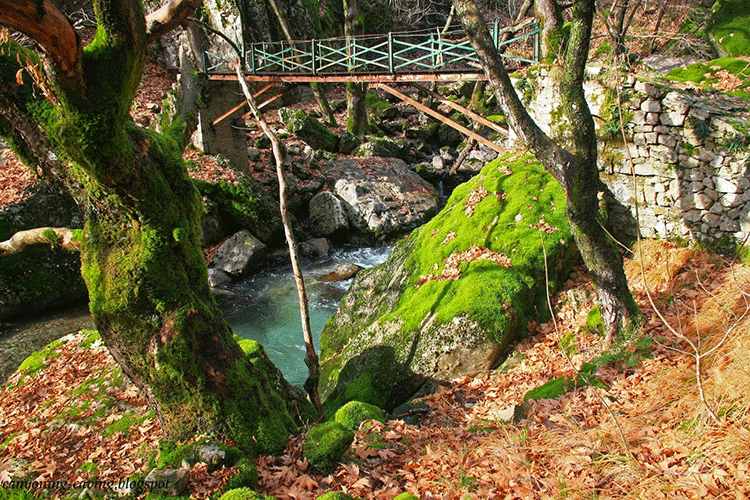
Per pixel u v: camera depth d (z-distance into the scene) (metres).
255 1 19.28
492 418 5.20
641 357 5.21
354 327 8.44
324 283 11.82
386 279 8.70
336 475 4.16
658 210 7.47
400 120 20.22
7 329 9.80
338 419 5.20
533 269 6.89
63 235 4.31
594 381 5.08
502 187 8.21
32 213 10.98
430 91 10.38
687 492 3.37
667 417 4.21
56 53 3.01
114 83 3.35
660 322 5.82
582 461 3.92
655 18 14.23
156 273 4.02
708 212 7.04
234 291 11.61
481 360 6.25
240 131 15.44
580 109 5.20
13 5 2.65
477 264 7.16
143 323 4.09
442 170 17.41
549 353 6.09
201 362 4.19
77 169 3.72
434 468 4.25
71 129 3.36
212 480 3.88
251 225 13.16
